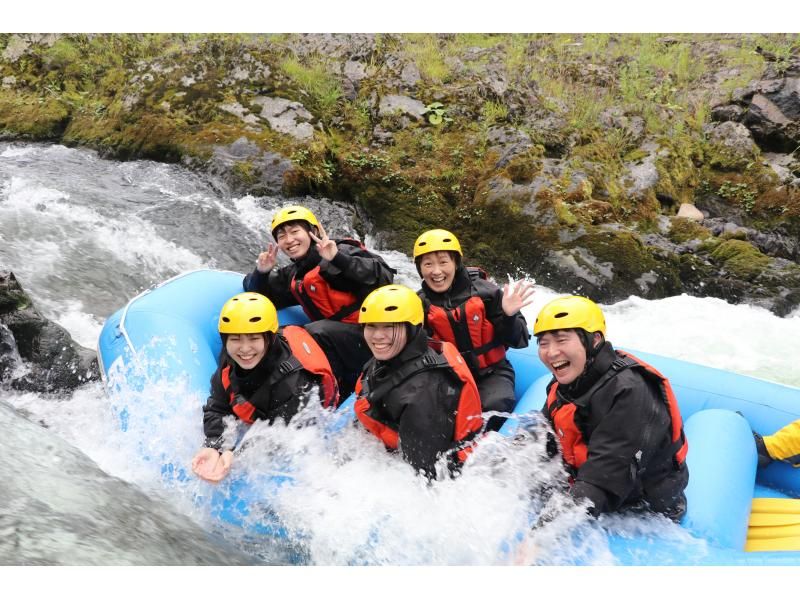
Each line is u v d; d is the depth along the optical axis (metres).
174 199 7.85
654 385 2.95
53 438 3.20
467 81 10.00
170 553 2.58
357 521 3.18
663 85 10.74
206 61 9.56
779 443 3.88
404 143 9.21
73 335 5.25
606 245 7.79
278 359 3.60
